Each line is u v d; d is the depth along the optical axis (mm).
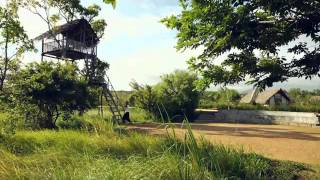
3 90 16531
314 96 58938
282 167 7867
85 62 28703
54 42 28578
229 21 5742
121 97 35188
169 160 6066
